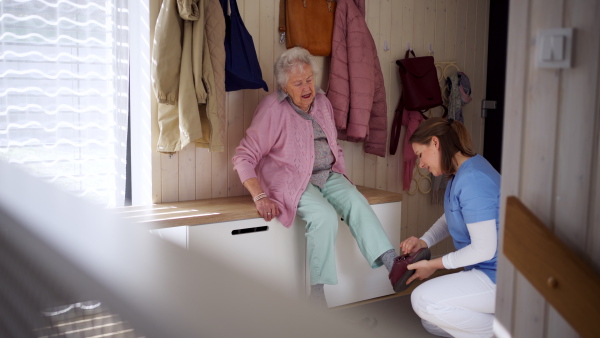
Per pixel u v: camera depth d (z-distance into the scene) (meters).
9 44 2.80
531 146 1.18
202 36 2.87
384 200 3.30
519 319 1.22
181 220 2.72
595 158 1.10
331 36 3.41
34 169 2.91
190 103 2.88
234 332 0.46
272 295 0.50
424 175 4.05
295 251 3.03
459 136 2.36
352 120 3.42
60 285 0.55
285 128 3.03
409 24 3.88
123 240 0.62
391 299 3.29
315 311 0.49
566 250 1.09
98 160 3.06
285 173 2.99
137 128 3.19
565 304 1.09
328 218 2.87
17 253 0.62
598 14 1.08
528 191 1.19
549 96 1.15
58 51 2.91
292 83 3.00
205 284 0.51
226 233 2.85
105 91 3.04
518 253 1.15
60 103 2.94
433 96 3.79
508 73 1.21
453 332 2.40
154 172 3.10
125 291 0.51
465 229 2.37
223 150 3.10
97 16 2.97
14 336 0.58
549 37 1.13
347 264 3.18
